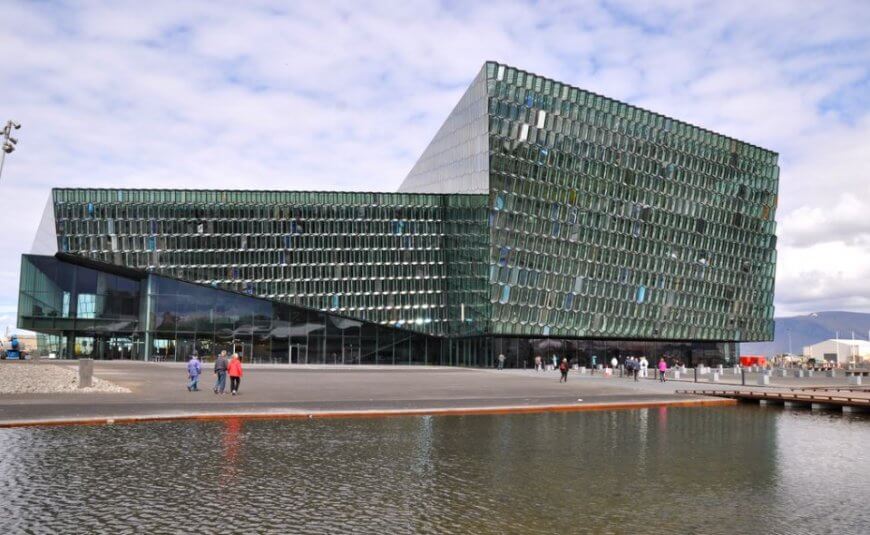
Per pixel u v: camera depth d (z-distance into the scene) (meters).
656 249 92.44
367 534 11.58
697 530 12.15
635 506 13.70
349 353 87.12
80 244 82.62
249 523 12.12
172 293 84.31
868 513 13.37
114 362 77.25
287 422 25.28
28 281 84.88
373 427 24.27
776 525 12.50
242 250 85.31
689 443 21.83
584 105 86.44
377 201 88.44
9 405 26.84
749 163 101.69
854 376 66.38
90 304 85.56
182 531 11.59
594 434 23.47
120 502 13.34
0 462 16.81
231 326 85.06
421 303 88.25
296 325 86.25
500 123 80.38
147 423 24.14
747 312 101.31
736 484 15.84
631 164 90.31
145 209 84.06
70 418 23.56
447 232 89.62
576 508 13.46
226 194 85.56
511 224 80.69
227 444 19.94
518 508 13.38
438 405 30.89
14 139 37.56
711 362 100.44
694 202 96.06
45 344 88.00
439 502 13.73
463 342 86.94
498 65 80.56
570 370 73.44
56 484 14.70
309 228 86.88
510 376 59.25
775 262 104.31
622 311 89.12
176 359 83.75
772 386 50.81
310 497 13.98
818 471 17.50
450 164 90.94
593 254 86.88
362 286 87.25
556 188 84.06
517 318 80.88
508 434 23.11
